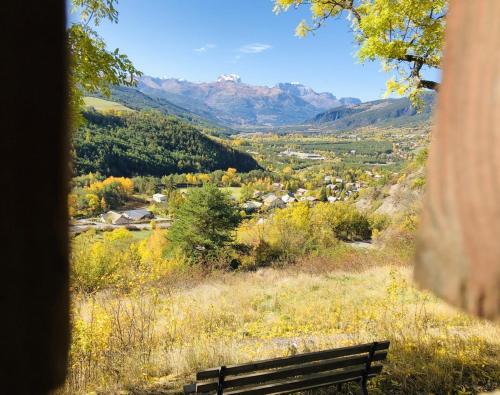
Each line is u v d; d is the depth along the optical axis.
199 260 27.36
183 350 6.42
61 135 0.37
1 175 0.34
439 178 0.28
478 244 0.26
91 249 8.44
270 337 8.05
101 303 6.85
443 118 0.29
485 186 0.26
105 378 5.20
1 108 0.34
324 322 8.84
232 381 4.11
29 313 0.36
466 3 0.28
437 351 5.81
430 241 0.28
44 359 0.37
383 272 15.03
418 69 6.65
